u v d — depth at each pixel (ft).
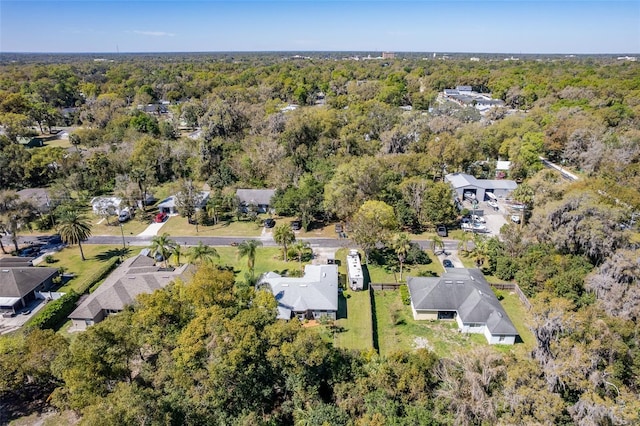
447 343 142.10
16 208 205.98
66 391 101.71
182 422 89.97
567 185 209.46
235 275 184.14
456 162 296.51
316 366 109.50
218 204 250.98
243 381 103.04
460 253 205.26
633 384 103.14
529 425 81.51
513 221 234.17
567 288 152.46
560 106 415.03
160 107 534.78
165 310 110.32
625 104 412.36
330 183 238.07
